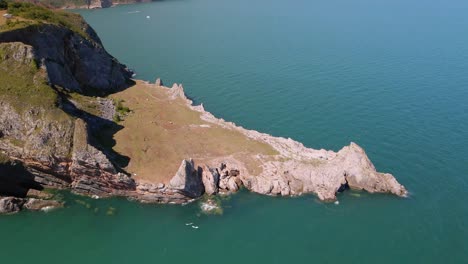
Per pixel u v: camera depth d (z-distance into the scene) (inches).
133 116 5007.4
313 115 5516.7
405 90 6151.6
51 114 4087.1
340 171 4234.7
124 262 3452.3
